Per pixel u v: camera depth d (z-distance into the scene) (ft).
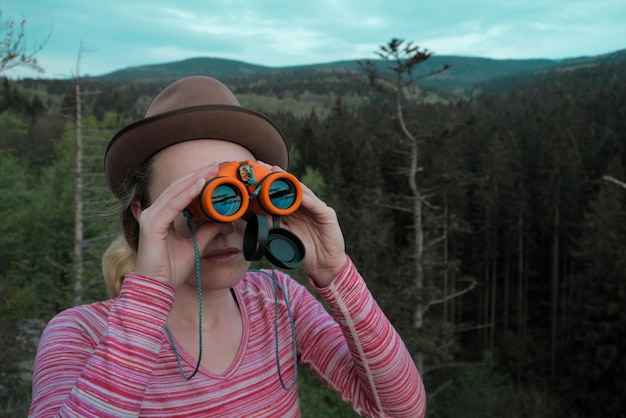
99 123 77.51
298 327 4.58
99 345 3.22
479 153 181.68
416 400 4.25
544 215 130.82
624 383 79.66
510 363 106.93
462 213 122.62
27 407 25.02
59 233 75.15
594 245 93.97
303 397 44.98
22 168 108.47
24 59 25.89
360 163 144.66
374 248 79.00
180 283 3.50
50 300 44.34
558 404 86.48
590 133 169.27
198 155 3.84
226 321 4.07
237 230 3.82
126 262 4.47
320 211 3.94
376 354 4.07
